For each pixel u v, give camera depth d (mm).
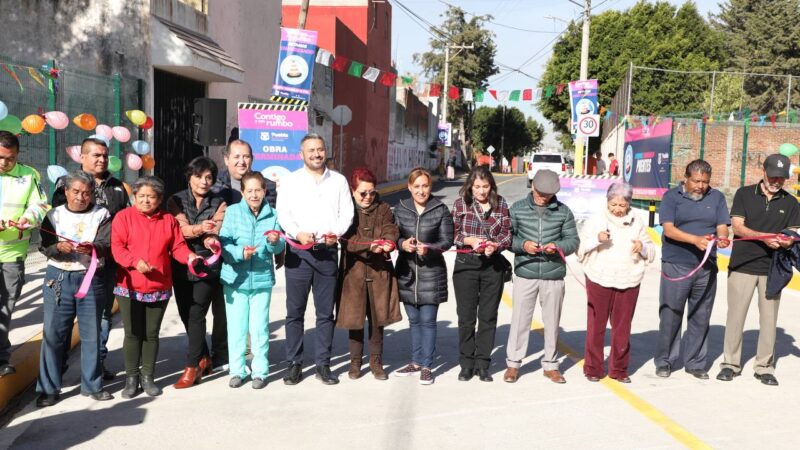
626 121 29188
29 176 5805
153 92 14742
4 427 5188
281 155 15555
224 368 6766
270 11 22312
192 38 15664
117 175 13305
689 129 28859
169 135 15664
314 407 5691
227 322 6242
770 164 6305
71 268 5555
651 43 49344
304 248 6004
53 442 4902
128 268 5719
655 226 17250
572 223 6398
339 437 5051
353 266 6332
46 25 14453
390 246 6059
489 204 6379
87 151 6062
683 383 6520
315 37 17359
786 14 56625
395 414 5543
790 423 5465
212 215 6230
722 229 6465
